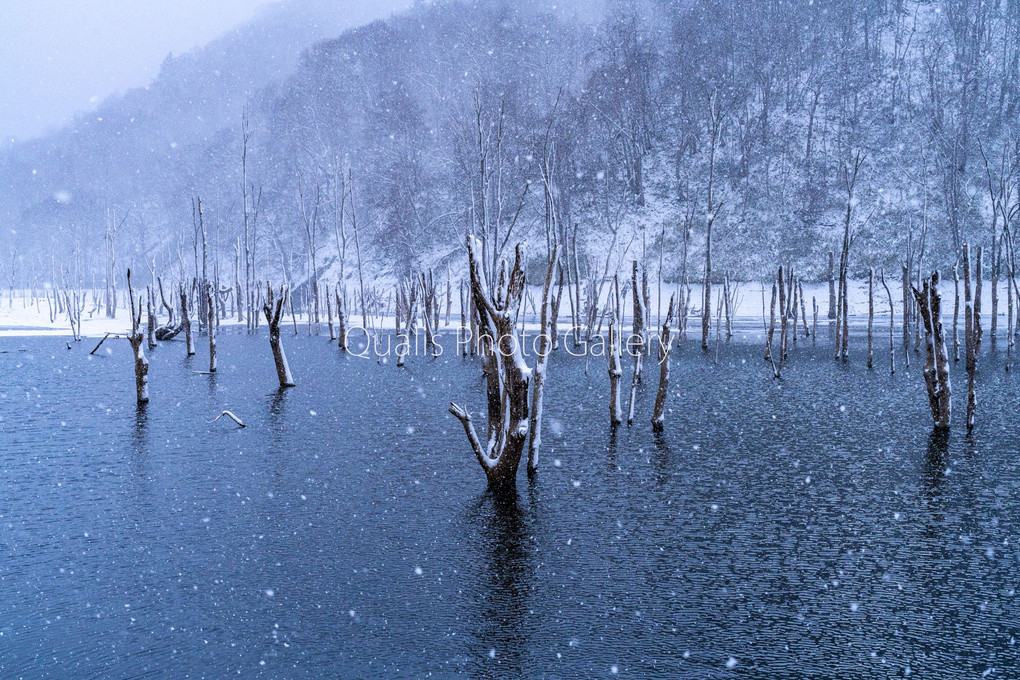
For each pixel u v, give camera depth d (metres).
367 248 97.50
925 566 11.65
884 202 79.62
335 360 41.75
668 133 96.56
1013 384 29.31
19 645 9.40
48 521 14.12
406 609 10.30
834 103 92.75
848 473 17.02
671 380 32.28
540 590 10.88
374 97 112.12
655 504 14.88
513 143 67.00
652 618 9.98
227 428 22.77
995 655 9.00
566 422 23.19
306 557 12.19
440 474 17.23
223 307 75.94
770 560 11.94
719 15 99.62
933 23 99.69
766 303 75.44
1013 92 82.94
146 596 10.78
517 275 15.55
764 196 84.25
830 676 8.55
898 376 32.50
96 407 26.48
